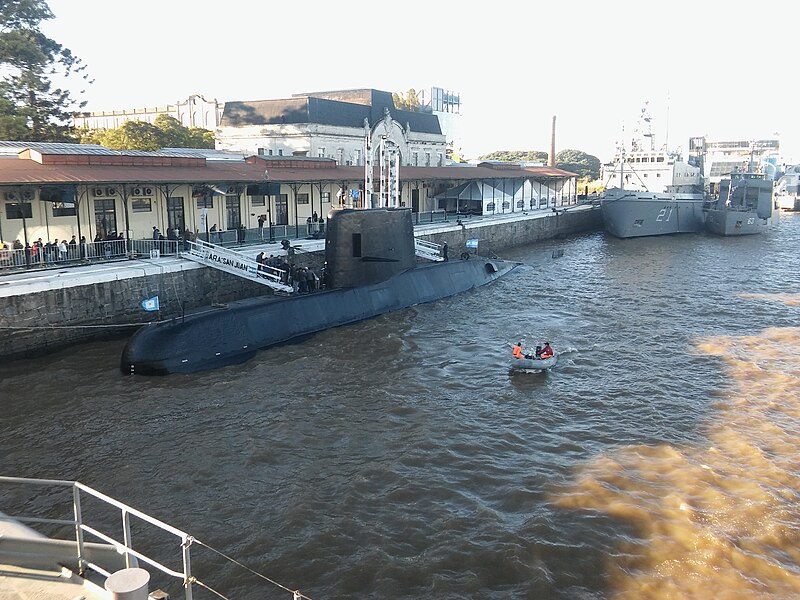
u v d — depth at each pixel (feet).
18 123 149.07
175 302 100.48
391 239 105.91
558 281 140.77
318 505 49.06
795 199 350.84
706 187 299.99
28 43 161.17
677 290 130.62
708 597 39.04
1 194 97.81
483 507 48.91
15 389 71.15
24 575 23.54
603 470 54.49
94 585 22.65
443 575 41.27
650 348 89.86
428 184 213.25
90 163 113.09
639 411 67.36
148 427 62.23
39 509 48.24
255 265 104.01
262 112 214.28
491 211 214.90
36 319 83.05
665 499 49.75
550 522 46.78
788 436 60.54
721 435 61.11
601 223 270.05
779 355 85.76
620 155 261.65
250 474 53.72
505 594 39.68
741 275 148.15
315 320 92.84
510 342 92.58
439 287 119.96
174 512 48.03
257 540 44.57
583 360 84.74
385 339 91.81
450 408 68.44
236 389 71.67
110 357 82.07
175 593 39.27
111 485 51.80
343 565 42.19
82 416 64.44
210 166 137.69
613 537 44.98
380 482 52.70
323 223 146.10
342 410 67.21
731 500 49.44
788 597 39.06
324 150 209.67
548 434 62.18
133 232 116.67
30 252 93.66
